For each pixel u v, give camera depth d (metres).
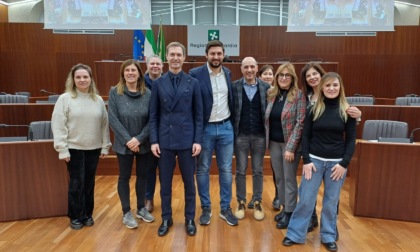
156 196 3.53
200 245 2.49
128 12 5.41
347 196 3.60
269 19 12.02
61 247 2.45
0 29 8.73
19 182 2.86
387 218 2.97
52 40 8.79
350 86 8.84
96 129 2.68
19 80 8.90
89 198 2.82
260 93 2.78
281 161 2.76
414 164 2.84
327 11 5.64
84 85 2.61
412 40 8.60
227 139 2.74
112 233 2.68
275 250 2.42
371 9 5.58
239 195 2.96
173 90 2.50
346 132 2.32
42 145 2.89
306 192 2.40
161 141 2.54
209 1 11.95
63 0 5.33
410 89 8.75
